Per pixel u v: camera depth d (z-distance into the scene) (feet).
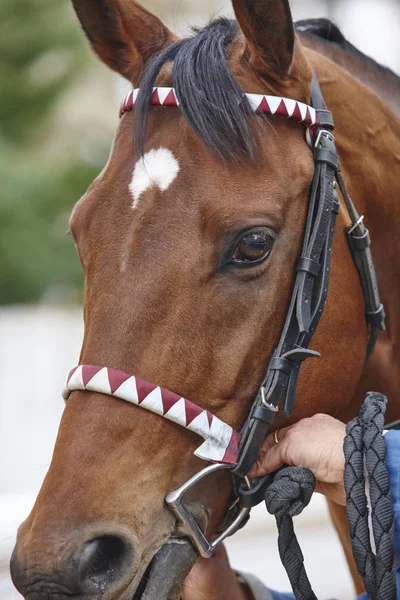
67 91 49.29
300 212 8.59
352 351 9.18
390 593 7.61
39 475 24.34
